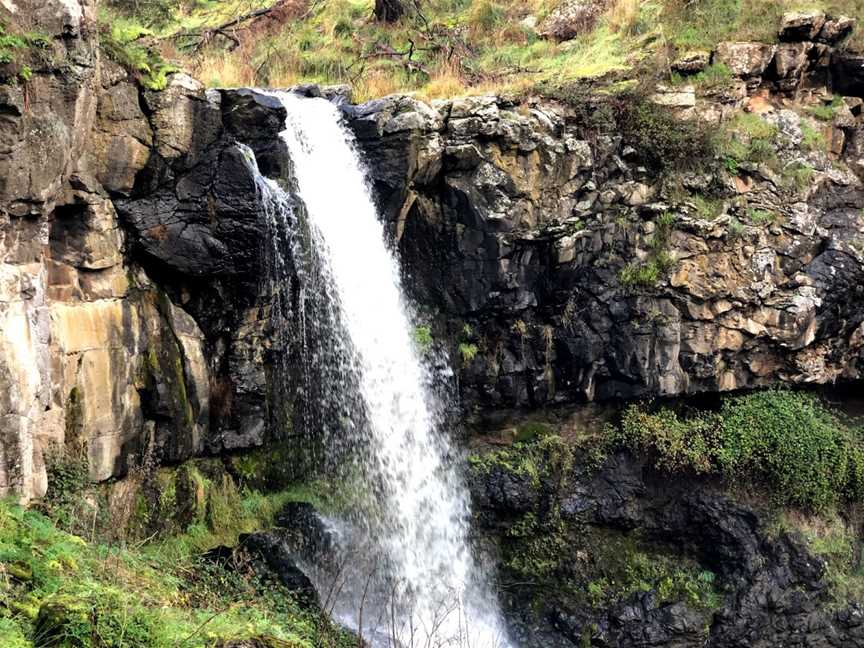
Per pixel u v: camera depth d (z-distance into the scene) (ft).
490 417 43.75
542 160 41.47
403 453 40.93
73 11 27.02
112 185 30.86
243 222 33.40
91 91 28.81
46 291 28.37
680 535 43.50
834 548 42.98
